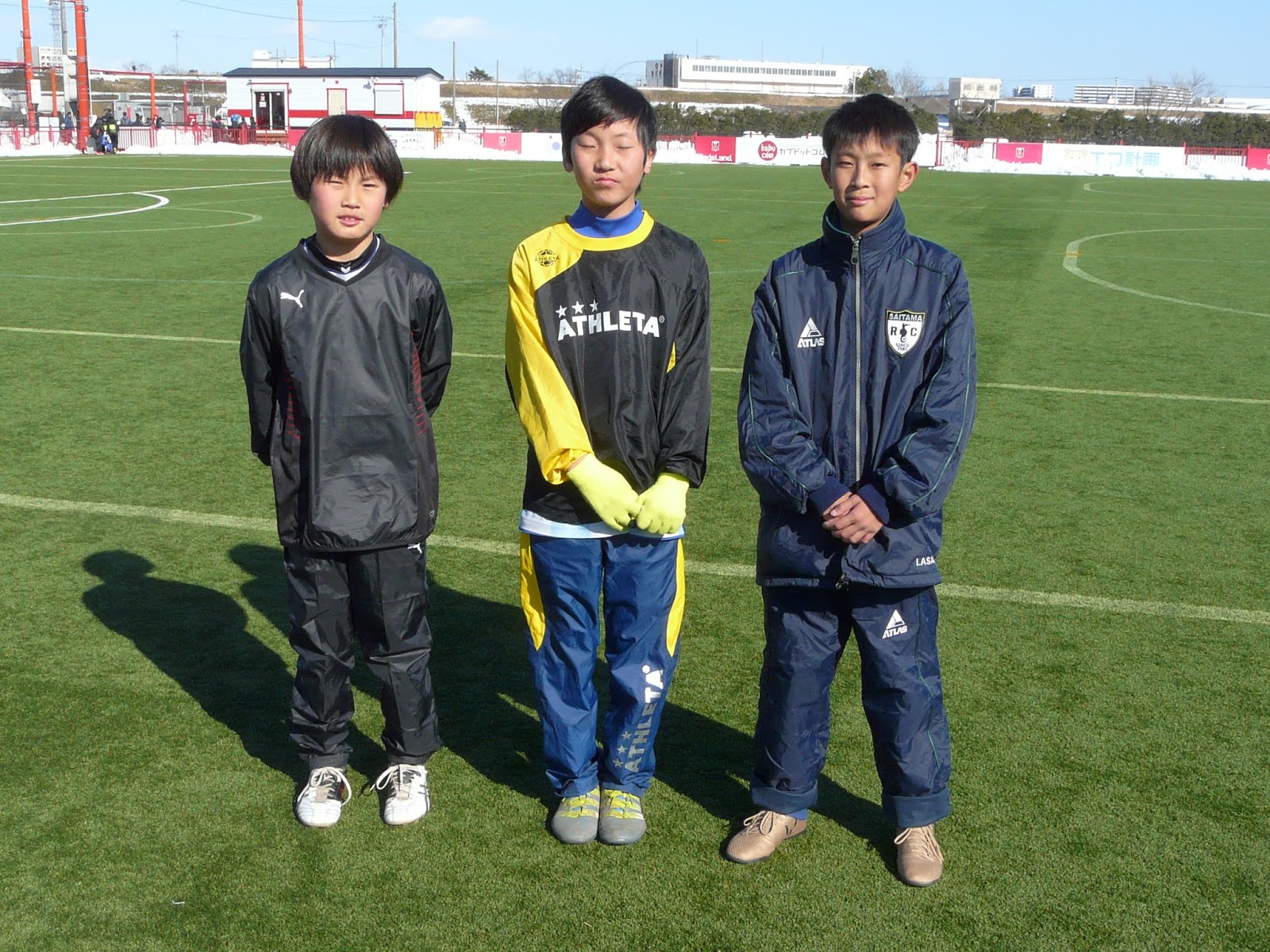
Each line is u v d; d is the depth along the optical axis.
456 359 8.05
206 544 4.64
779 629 2.63
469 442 6.09
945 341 2.45
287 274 2.59
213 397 6.92
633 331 2.55
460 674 3.60
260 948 2.37
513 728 3.29
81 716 3.29
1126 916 2.50
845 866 2.67
